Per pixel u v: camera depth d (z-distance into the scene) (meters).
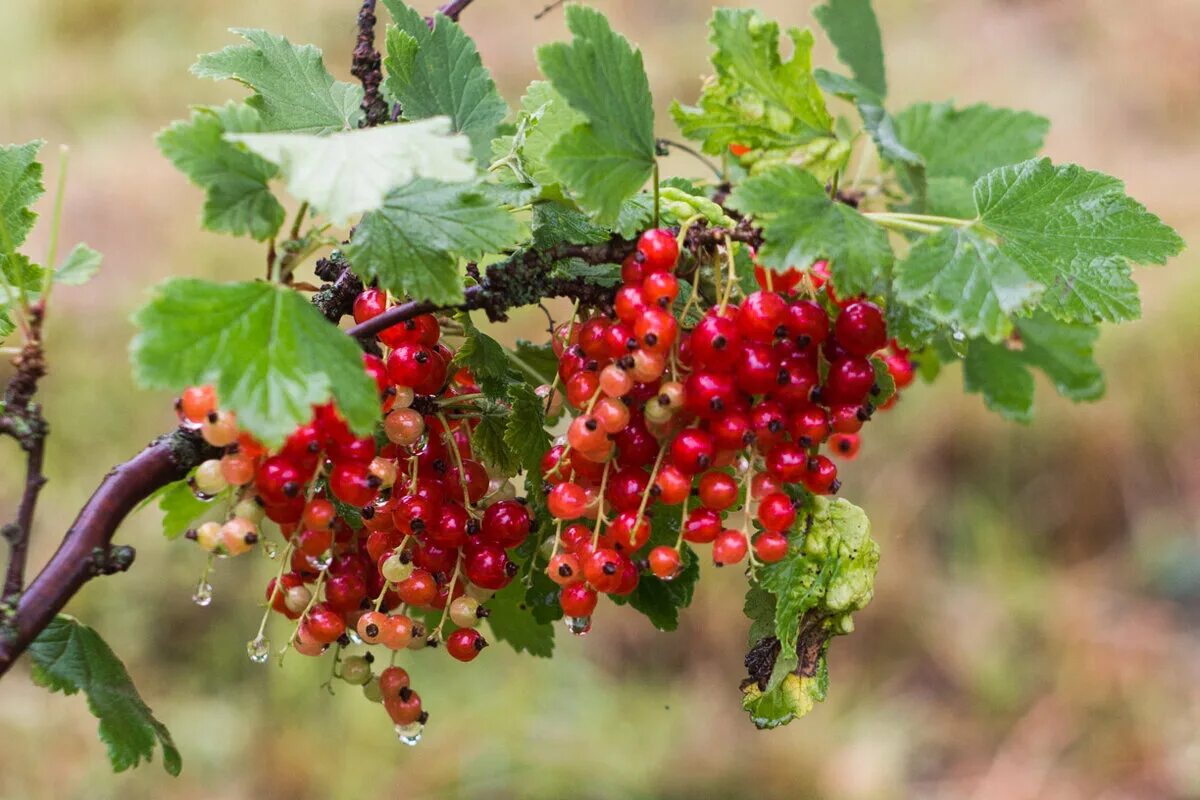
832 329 0.84
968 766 2.02
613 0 2.93
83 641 0.85
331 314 0.86
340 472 0.82
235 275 2.34
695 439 0.82
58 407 2.15
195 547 2.06
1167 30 2.89
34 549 2.03
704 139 0.84
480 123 0.88
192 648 2.01
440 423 0.85
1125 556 2.26
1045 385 2.35
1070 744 2.03
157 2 2.89
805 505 0.85
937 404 2.35
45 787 1.84
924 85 2.81
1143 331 2.36
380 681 0.85
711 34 0.83
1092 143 2.69
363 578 0.85
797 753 1.99
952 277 0.82
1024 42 2.96
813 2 2.79
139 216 2.44
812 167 0.85
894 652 2.17
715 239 0.84
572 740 1.98
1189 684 2.06
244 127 0.80
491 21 2.82
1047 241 0.83
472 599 0.85
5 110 2.65
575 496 0.83
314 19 2.88
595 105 0.82
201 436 0.83
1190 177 2.60
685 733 2.01
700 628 2.15
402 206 0.82
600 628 2.16
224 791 1.88
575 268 0.85
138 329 0.79
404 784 1.92
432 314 0.85
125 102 2.71
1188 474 2.29
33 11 2.85
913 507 2.28
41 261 2.29
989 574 2.22
